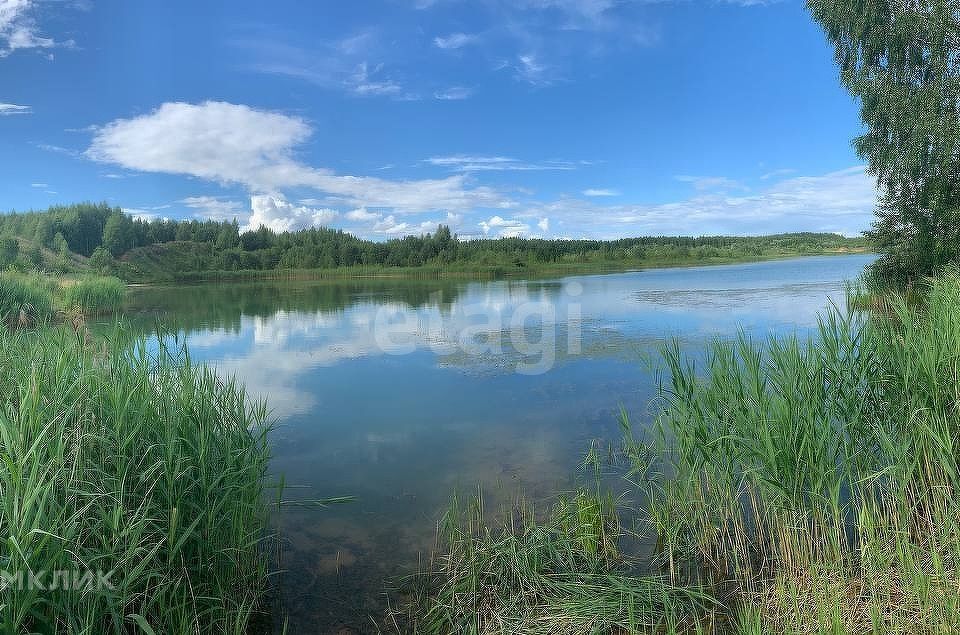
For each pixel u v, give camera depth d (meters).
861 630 3.10
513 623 3.36
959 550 3.26
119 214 72.38
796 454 3.94
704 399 4.96
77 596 2.81
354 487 5.51
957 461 4.42
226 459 4.10
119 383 4.10
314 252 76.81
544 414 7.72
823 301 19.62
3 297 14.00
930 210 19.09
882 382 4.98
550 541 4.07
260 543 4.46
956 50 18.83
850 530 4.24
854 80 20.61
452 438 6.87
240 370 10.89
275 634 3.42
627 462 5.88
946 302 6.23
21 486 2.80
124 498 3.45
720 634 3.23
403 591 3.81
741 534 4.18
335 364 11.41
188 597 3.46
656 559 4.09
